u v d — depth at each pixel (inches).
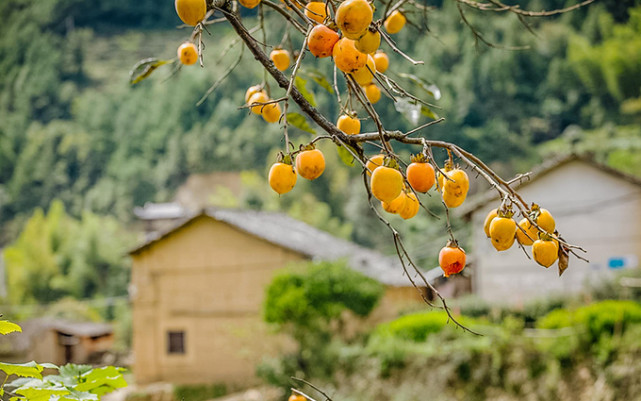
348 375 544.7
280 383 565.3
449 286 839.7
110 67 4345.5
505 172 2162.9
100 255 1974.7
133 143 3316.9
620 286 633.6
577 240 773.9
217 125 2908.5
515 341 479.8
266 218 994.1
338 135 66.1
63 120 3951.8
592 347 443.5
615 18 2544.3
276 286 595.5
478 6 93.9
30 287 1943.9
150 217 1865.2
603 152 1781.5
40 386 71.5
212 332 794.8
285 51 88.2
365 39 59.4
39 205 3294.8
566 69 2519.7
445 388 490.0
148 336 812.0
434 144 62.5
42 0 4837.6
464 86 2472.9
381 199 60.4
